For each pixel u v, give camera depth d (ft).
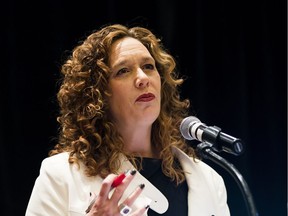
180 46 29.19
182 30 29.25
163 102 17.47
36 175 26.58
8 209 26.00
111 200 12.90
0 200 25.95
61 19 27.30
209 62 29.58
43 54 27.04
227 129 29.43
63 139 16.52
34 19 27.04
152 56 17.40
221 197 16.53
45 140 26.78
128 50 16.16
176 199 15.69
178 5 29.27
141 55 16.14
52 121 26.86
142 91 15.66
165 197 15.35
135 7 28.55
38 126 26.76
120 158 15.69
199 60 29.25
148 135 16.43
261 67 30.19
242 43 29.89
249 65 30.17
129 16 28.45
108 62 16.20
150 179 15.83
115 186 13.00
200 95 29.14
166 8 28.99
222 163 13.88
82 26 27.68
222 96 29.53
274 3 30.48
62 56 27.12
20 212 26.16
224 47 29.73
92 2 27.91
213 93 29.45
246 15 30.19
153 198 15.21
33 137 26.66
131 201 13.17
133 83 15.78
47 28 27.17
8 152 26.27
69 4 27.61
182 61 29.17
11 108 26.48
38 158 26.68
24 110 26.68
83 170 15.31
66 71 16.93
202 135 14.44
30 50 26.91
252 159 29.78
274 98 30.14
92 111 15.87
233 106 29.58
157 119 16.94
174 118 17.58
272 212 29.78
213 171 17.12
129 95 15.69
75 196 14.84
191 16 29.45
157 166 16.03
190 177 16.19
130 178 13.05
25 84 26.76
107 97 16.08
